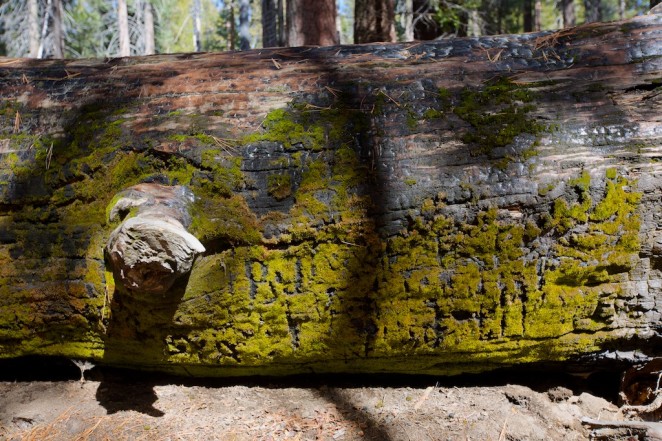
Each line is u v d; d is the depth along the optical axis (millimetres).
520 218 2102
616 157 2104
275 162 2158
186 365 2342
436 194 2100
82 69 2584
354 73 2404
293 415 2230
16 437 2094
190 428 2146
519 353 2250
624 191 2080
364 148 2180
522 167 2105
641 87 2248
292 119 2230
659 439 1981
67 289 2219
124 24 18047
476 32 12383
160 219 1884
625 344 2268
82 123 2320
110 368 2494
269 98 2320
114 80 2480
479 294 2146
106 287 2180
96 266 2186
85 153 2248
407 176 2129
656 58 2303
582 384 2453
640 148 2111
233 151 2174
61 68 2588
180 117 2271
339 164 2160
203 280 2141
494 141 2145
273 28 15359
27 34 16750
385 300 2164
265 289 2158
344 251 2141
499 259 2127
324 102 2293
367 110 2256
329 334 2203
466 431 2115
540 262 2129
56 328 2285
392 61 2490
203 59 2598
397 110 2248
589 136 2143
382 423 2166
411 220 2113
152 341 2246
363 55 2551
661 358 2252
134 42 22312
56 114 2381
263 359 2270
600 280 2148
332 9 8156
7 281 2242
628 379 2357
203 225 2123
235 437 2094
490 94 2268
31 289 2232
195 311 2160
